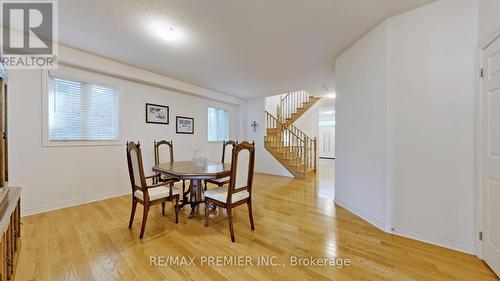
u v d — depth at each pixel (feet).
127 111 12.67
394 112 7.36
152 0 6.37
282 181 16.97
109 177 11.82
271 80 14.90
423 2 6.60
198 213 9.53
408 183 7.13
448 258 5.92
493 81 5.37
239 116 21.79
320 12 7.04
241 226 8.14
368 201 8.52
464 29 6.20
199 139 17.57
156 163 12.33
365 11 7.02
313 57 10.87
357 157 9.21
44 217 8.80
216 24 7.71
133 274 5.20
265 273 5.30
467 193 6.17
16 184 8.73
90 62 10.29
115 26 7.84
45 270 5.32
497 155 5.22
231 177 7.09
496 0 5.35
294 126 22.04
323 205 10.77
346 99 10.00
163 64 11.82
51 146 9.70
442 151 6.54
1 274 4.06
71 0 6.36
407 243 6.77
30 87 9.05
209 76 14.02
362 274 5.26
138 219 8.73
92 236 7.16
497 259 5.16
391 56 7.38
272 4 6.59
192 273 5.26
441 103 6.54
